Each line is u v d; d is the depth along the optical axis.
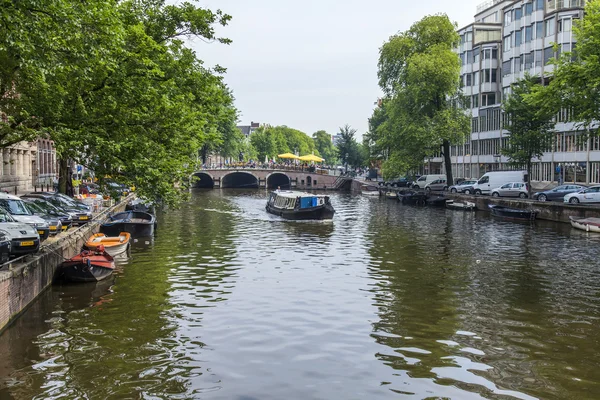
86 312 16.11
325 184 91.31
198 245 28.75
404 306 17.11
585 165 52.62
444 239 31.39
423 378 11.87
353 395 11.08
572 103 32.62
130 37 19.39
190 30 23.66
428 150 53.47
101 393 10.91
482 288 19.42
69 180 34.94
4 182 36.66
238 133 92.75
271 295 18.23
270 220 41.84
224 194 75.94
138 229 31.12
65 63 16.20
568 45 56.16
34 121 17.59
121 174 20.16
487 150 70.75
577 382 11.73
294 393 11.11
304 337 14.23
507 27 66.31
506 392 11.26
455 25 54.56
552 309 16.89
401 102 54.41
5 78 16.23
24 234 16.52
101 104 18.89
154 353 13.00
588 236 32.47
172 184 22.64
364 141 83.62
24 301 15.83
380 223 40.03
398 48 54.75
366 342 13.93
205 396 10.90
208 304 17.12
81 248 24.45
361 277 21.06
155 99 19.89
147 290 18.77
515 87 47.56
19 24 13.36
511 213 41.94
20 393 10.84
